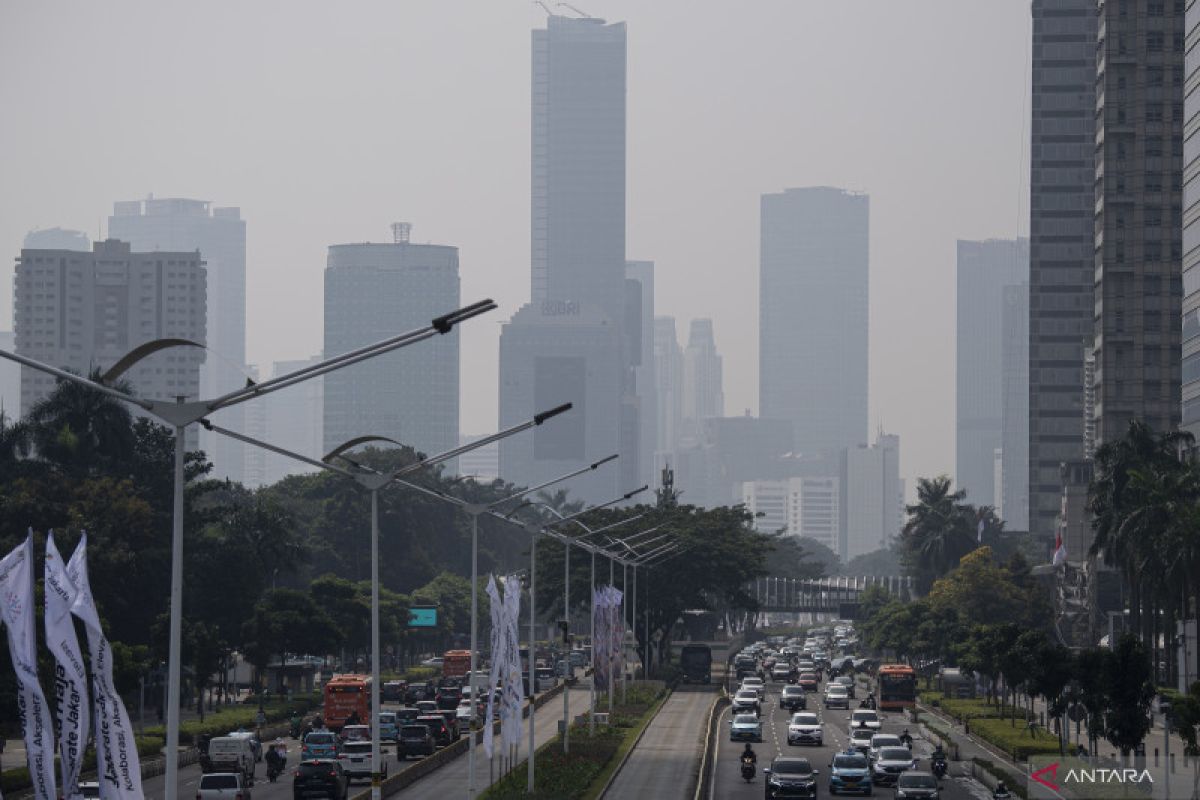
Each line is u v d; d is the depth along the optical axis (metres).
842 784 146.25
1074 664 159.12
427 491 127.75
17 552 72.25
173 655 74.25
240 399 76.44
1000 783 131.75
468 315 76.44
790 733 196.38
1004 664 198.25
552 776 152.25
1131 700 140.88
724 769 172.12
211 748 158.88
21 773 143.12
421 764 162.25
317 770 137.12
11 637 71.62
